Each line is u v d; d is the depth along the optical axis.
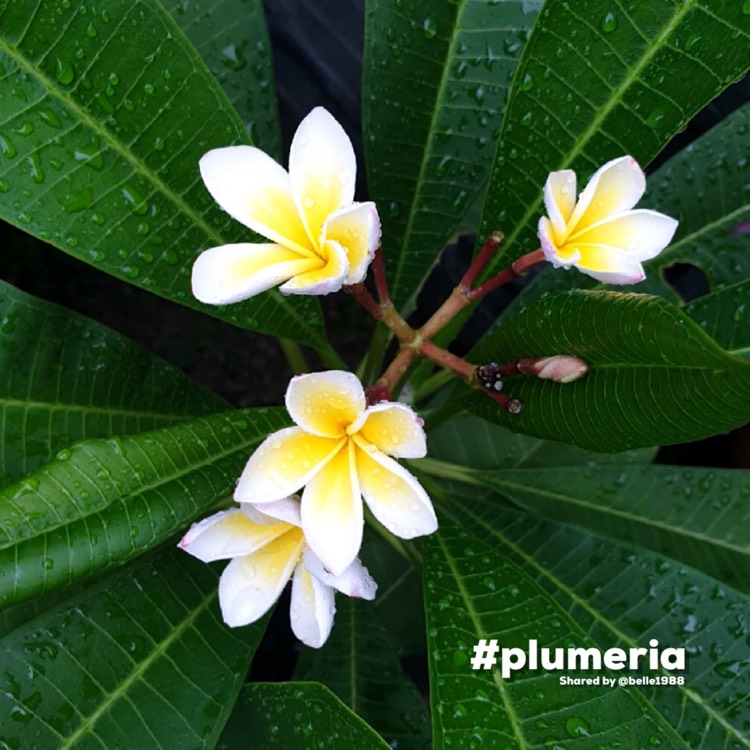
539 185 0.39
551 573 0.43
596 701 0.31
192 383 0.45
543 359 0.34
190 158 0.35
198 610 0.37
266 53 0.45
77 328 0.40
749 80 0.56
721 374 0.28
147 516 0.30
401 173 0.45
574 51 0.36
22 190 0.32
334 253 0.28
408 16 0.43
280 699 0.35
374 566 0.55
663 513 0.47
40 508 0.28
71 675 0.34
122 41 0.32
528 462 0.56
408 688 0.46
